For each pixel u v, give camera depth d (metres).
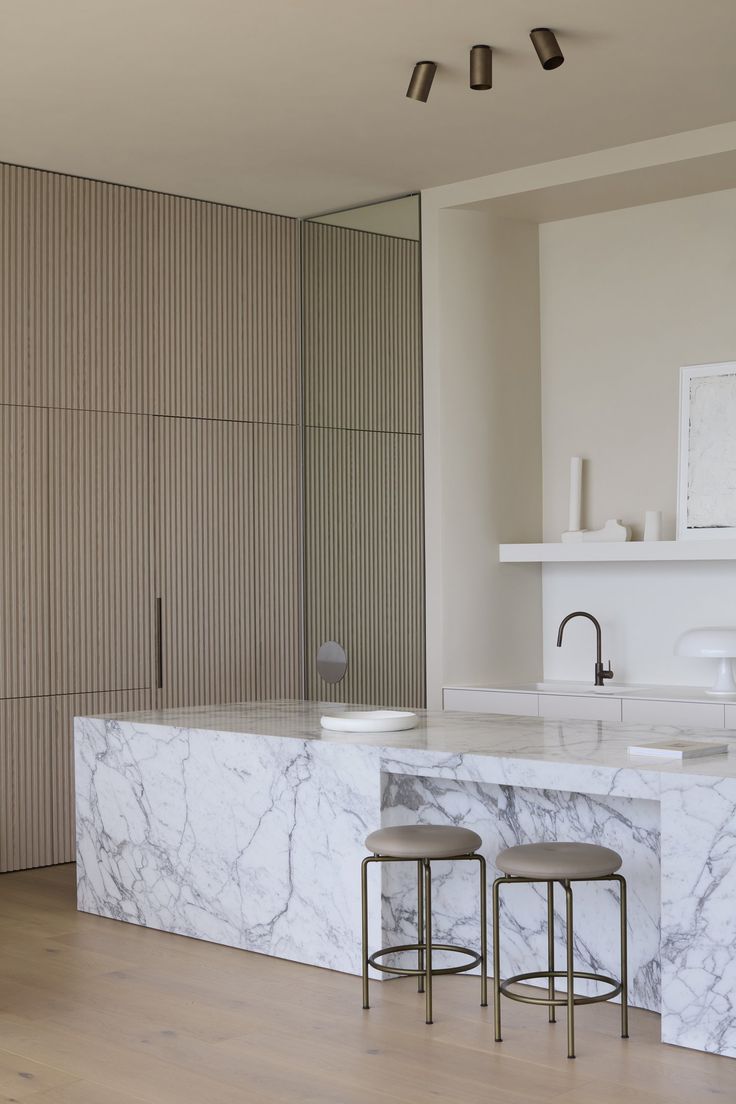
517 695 6.06
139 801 4.90
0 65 4.71
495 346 6.46
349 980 4.18
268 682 6.84
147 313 6.37
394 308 6.52
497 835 4.22
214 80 4.89
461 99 5.11
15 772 5.88
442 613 6.30
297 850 4.39
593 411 6.49
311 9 4.25
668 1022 3.56
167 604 6.42
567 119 5.34
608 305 6.43
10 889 5.53
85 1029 3.72
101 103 5.12
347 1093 3.24
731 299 6.02
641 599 6.30
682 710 5.56
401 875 4.22
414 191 6.39
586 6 4.24
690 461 5.98
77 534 6.09
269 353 6.86
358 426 6.70
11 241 5.89
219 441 6.64
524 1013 3.85
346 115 5.29
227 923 4.60
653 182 5.87
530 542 6.59
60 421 6.04
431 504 6.34
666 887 3.55
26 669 5.91
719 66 4.76
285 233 6.93
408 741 4.23
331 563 6.84
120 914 4.98
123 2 4.18
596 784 3.64
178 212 6.49
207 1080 3.33
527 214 6.46
